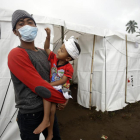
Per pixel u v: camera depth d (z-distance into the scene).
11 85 2.52
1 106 2.44
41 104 1.20
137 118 3.88
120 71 4.41
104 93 4.05
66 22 3.15
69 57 1.36
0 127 2.44
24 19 1.19
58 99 1.24
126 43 4.50
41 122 1.22
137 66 5.11
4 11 2.38
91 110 4.29
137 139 2.89
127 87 4.75
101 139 2.88
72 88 7.16
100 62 4.09
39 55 1.28
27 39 1.19
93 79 4.36
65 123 3.54
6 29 2.44
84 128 3.31
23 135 1.29
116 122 3.63
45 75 1.29
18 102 1.23
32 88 1.10
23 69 1.06
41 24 2.77
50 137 1.30
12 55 1.08
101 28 3.83
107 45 4.02
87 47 4.48
